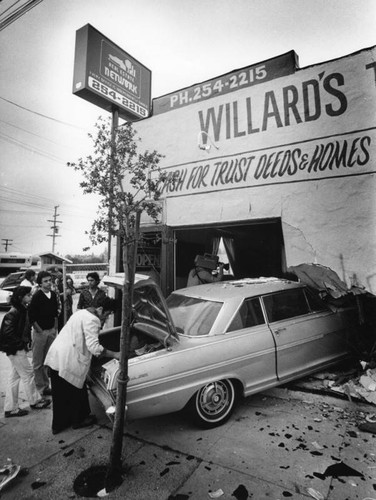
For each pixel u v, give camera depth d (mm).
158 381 3178
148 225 6926
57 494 2584
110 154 3520
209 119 6359
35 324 4387
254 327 3936
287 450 3076
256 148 5832
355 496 2479
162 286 6641
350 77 5098
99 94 7195
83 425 3623
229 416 3650
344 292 4984
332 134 5180
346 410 3824
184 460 2965
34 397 4090
